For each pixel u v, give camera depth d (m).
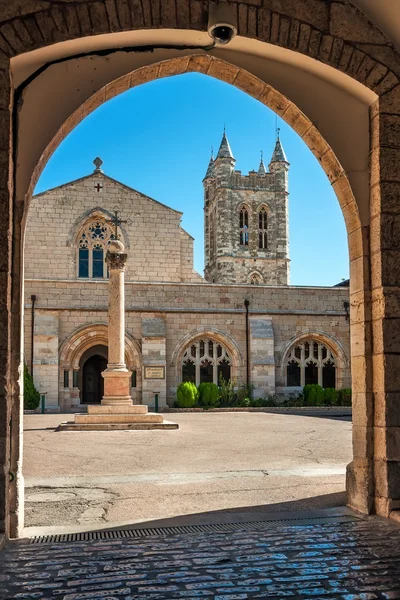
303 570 4.81
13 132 6.39
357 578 4.61
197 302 29.95
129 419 18.72
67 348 28.39
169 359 29.39
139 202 36.78
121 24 6.45
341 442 14.80
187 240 37.88
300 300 31.02
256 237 66.50
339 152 7.32
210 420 22.17
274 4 6.85
